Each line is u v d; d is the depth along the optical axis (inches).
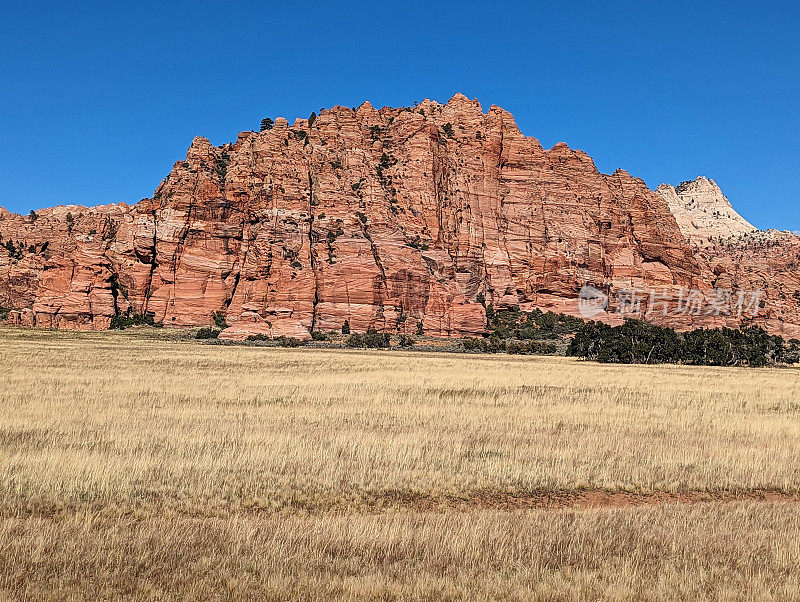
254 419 1245.7
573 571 533.3
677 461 954.7
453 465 901.2
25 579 488.7
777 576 527.8
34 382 1833.2
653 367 3528.5
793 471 909.8
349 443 1007.6
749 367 4065.0
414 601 478.6
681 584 510.3
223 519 660.1
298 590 487.2
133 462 847.7
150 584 489.7
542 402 1640.0
